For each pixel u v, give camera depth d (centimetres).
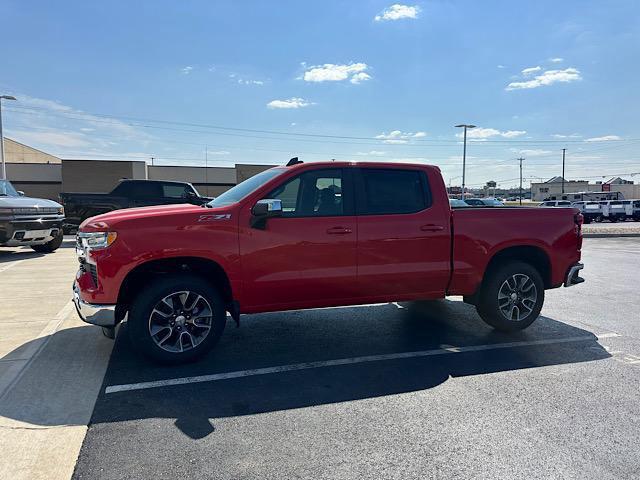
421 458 303
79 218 1541
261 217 464
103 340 527
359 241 496
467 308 712
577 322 644
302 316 661
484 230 548
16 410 361
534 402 388
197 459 300
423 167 540
